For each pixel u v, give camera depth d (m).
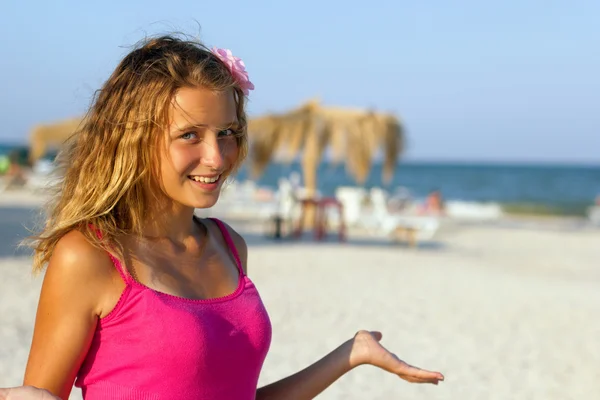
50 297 1.57
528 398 5.34
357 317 7.81
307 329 7.11
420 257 13.86
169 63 1.67
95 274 1.57
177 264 1.72
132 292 1.58
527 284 11.01
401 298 9.12
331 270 11.20
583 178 94.12
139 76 1.68
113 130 1.67
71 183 1.72
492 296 9.66
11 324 6.53
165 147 1.67
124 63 1.74
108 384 1.58
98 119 1.70
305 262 11.98
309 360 5.98
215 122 1.69
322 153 17.59
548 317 8.41
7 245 11.83
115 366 1.57
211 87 1.68
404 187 65.69
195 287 1.72
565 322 8.17
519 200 51.03
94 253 1.58
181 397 1.57
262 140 17.11
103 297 1.58
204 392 1.60
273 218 16.41
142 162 1.67
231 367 1.65
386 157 17.66
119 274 1.60
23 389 1.35
